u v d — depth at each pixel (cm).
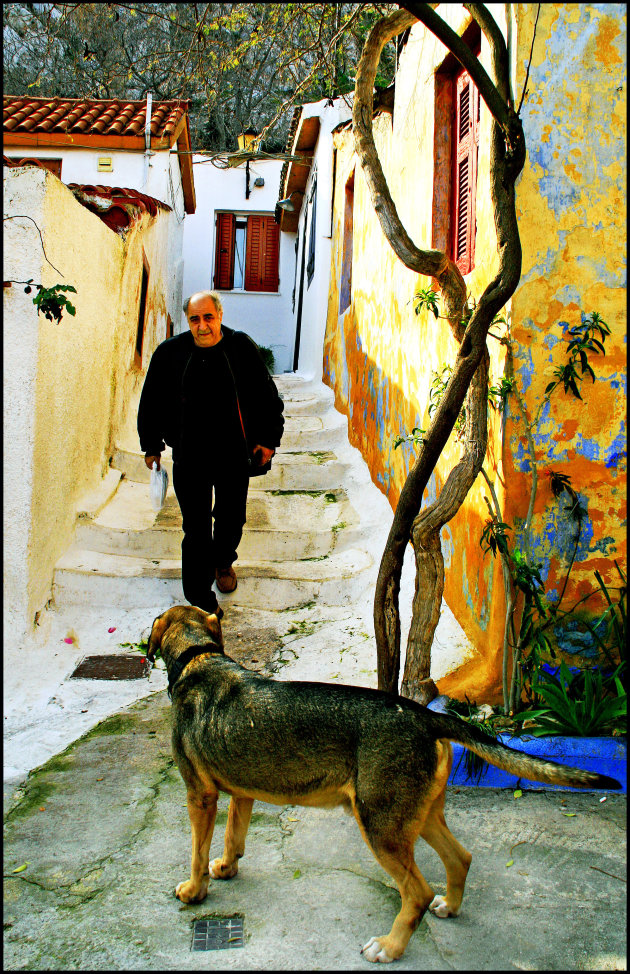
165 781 361
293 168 1308
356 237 857
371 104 382
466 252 491
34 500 492
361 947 251
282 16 591
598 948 250
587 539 395
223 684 278
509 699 382
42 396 498
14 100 1106
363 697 260
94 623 527
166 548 597
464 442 379
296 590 568
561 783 235
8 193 493
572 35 379
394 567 369
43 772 369
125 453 707
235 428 498
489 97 346
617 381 389
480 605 435
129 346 763
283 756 255
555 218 385
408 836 243
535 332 387
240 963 243
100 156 983
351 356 845
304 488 731
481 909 270
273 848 311
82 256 586
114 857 302
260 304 1736
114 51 1032
